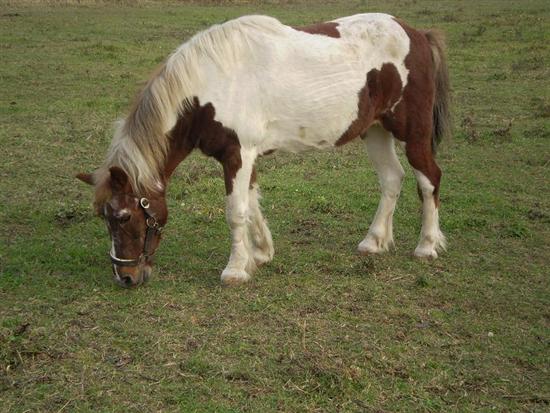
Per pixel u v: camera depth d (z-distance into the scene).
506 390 3.67
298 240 5.73
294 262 5.27
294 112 4.71
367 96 4.94
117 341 4.03
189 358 3.85
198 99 4.52
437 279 5.02
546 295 4.79
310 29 4.86
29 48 14.20
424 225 5.34
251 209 5.04
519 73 12.36
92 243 5.55
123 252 4.42
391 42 4.96
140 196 4.36
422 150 5.21
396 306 4.59
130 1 23.34
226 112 4.52
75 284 4.78
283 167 7.72
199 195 6.79
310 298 4.66
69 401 3.44
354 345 4.05
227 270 4.85
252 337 4.11
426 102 5.14
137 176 4.33
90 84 11.30
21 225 5.90
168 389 3.56
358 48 4.88
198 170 7.48
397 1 26.16
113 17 19.58
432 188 5.26
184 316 4.35
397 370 3.80
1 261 5.13
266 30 4.68
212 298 4.62
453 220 6.11
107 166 4.36
